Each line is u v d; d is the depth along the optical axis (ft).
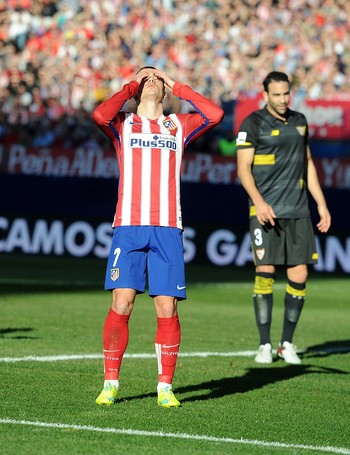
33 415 59.98
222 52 328.70
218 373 82.12
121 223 64.95
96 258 224.33
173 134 66.80
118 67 319.47
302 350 102.12
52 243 226.38
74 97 306.14
